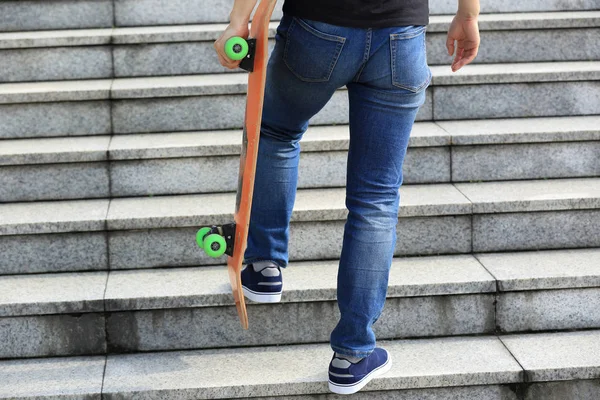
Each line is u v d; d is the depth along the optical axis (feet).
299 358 9.91
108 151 11.68
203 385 9.33
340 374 9.05
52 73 13.52
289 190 9.59
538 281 10.25
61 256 10.92
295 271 10.74
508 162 12.07
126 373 9.66
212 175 11.89
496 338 10.27
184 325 10.17
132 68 13.58
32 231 10.79
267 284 9.83
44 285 10.52
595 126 12.25
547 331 10.41
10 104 12.52
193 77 13.43
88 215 11.03
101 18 14.47
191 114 12.76
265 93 9.03
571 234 11.28
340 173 12.00
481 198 11.26
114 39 13.41
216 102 12.76
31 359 10.08
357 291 8.77
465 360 9.73
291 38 8.34
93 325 10.10
